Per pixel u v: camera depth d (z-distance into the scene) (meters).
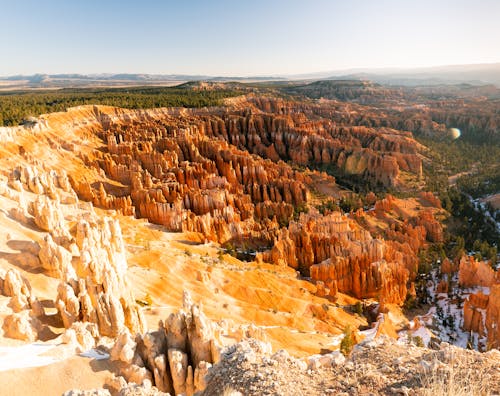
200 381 24.62
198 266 69.38
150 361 26.34
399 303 79.31
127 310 35.56
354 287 82.38
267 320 60.44
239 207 120.19
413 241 109.06
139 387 19.16
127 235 79.06
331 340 59.31
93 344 29.91
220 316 56.50
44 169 107.50
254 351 18.78
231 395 14.60
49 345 28.20
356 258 84.56
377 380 15.23
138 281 57.06
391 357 17.58
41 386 23.70
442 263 95.38
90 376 24.69
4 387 23.14
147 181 117.88
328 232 101.62
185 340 27.86
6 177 75.88
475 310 69.81
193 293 60.53
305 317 66.06
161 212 99.62
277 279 76.62
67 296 33.00
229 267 75.31
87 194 100.88
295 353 50.72
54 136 133.00
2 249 42.06
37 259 42.03
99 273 40.47
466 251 111.00
